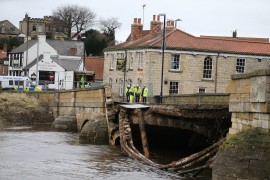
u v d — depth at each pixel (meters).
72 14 141.00
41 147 33.19
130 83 64.12
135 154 28.38
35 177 22.78
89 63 96.38
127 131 31.00
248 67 62.53
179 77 60.66
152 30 66.44
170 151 33.25
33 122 54.28
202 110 25.91
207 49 61.25
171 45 60.38
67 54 102.38
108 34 137.75
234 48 63.03
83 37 134.75
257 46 64.38
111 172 24.23
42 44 102.56
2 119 52.44
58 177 22.89
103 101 38.56
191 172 22.94
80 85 79.06
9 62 110.12
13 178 22.42
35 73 91.38
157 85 60.09
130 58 65.06
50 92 57.19
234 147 17.48
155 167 25.22
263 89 17.16
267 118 17.08
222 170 17.55
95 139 35.88
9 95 58.88
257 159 16.72
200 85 61.28
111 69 70.31
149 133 35.81
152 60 59.91
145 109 29.67
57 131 45.84
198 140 34.59
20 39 143.75
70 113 47.94
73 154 30.17
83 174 23.70
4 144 34.19
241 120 19.05
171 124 28.36
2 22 160.62
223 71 61.97
